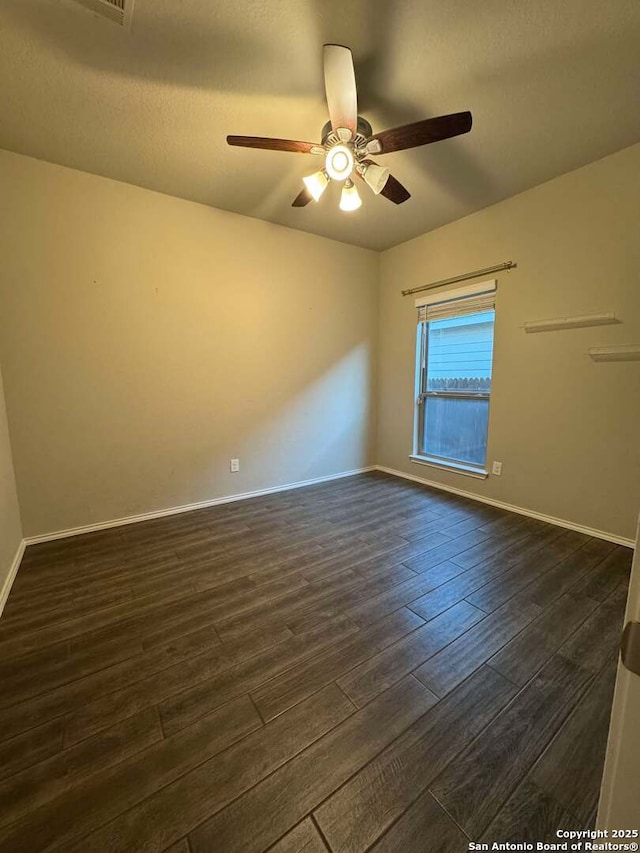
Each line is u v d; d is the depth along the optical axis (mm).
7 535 2125
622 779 488
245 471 3486
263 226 3338
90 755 1114
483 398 3361
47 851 884
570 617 1751
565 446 2736
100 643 1594
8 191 2309
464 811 967
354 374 4164
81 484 2709
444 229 3438
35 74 1685
